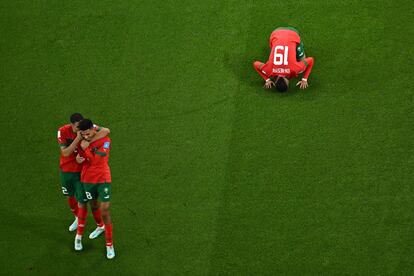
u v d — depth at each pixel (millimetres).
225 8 42688
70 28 43469
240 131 37031
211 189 35125
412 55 38781
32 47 42875
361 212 33312
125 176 36281
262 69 37719
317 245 32531
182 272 32562
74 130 31312
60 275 33156
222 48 40875
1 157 37938
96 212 33562
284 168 35312
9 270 33531
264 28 41344
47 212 35625
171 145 37156
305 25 41062
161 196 35281
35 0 45094
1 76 41688
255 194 34594
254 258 32531
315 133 36375
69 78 41000
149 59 41094
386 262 31656
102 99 39688
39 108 39844
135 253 33531
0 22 44469
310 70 37906
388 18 40625
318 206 33781
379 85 37781
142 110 38844
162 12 43188
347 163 35062
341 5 41688
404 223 32719
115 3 44188
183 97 39031
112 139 37812
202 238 33531
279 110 37562
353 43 39812
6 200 36188
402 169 34531
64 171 32250
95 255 33781
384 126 36188
